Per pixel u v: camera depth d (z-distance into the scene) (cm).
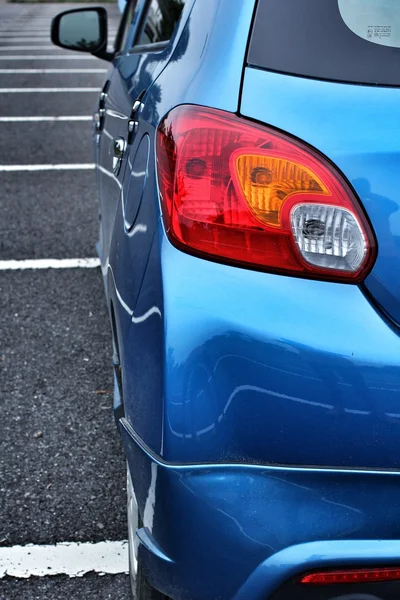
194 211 133
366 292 127
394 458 126
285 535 128
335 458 127
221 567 131
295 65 135
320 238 127
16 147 695
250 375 127
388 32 136
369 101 130
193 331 129
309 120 130
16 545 214
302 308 127
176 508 132
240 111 134
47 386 299
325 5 138
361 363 125
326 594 132
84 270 415
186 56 158
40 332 345
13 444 261
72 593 198
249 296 128
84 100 916
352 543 128
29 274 409
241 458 129
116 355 195
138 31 281
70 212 512
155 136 152
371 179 126
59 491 237
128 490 182
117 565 207
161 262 136
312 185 127
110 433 268
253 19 139
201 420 129
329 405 125
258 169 130
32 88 994
